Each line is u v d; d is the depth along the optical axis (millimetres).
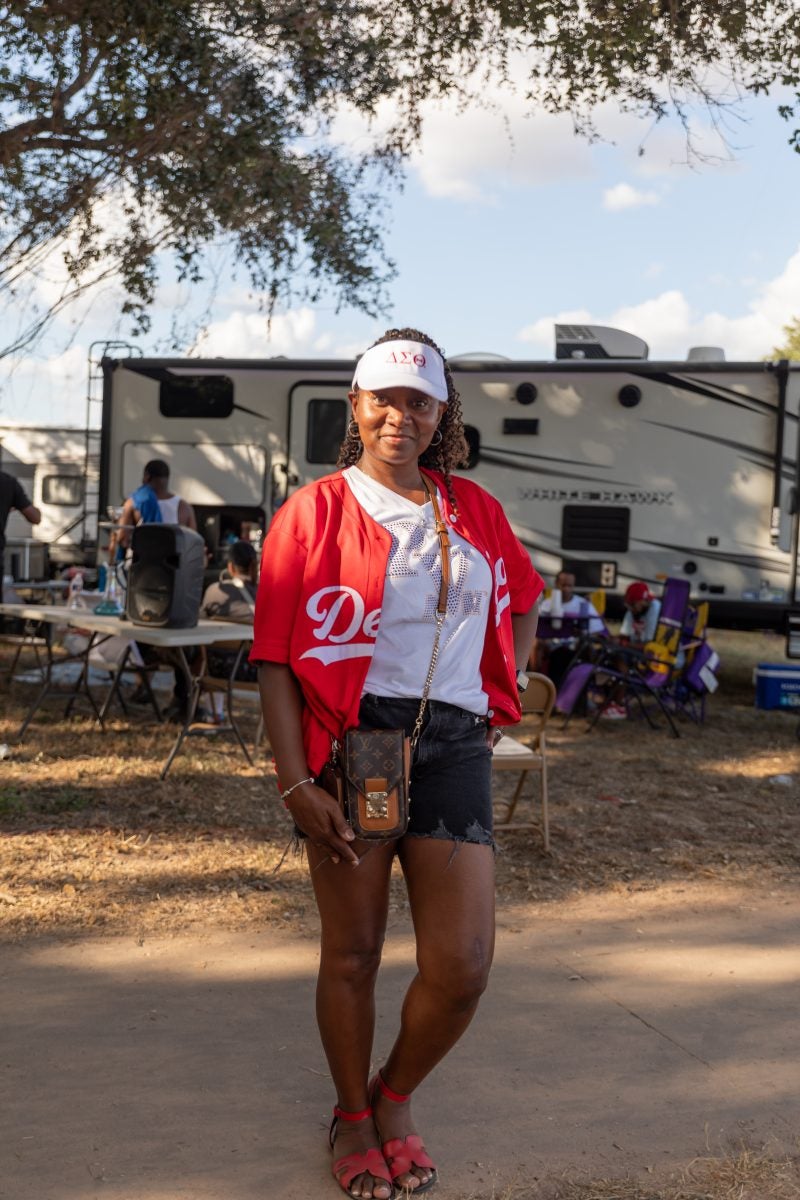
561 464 11102
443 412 2666
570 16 8125
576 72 8328
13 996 3576
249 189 9109
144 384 12008
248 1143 2758
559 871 5172
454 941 2436
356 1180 2553
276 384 11742
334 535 2461
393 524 2482
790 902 4875
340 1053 2586
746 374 10680
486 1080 3127
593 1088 3104
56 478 18859
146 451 12031
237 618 7602
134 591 6730
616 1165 2723
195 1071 3105
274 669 2469
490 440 11234
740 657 15102
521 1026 3492
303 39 8242
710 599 10805
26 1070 3082
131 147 8570
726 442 10750
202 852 5145
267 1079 3072
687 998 3764
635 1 7918
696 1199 2584
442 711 2471
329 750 2439
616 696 9438
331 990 2559
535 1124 2902
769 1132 2902
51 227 8664
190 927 4238
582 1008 3648
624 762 7676
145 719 8102
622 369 10969
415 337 2545
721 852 5578
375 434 2508
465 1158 2732
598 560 11055
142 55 8242
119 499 12102
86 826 5438
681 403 10844
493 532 2645
